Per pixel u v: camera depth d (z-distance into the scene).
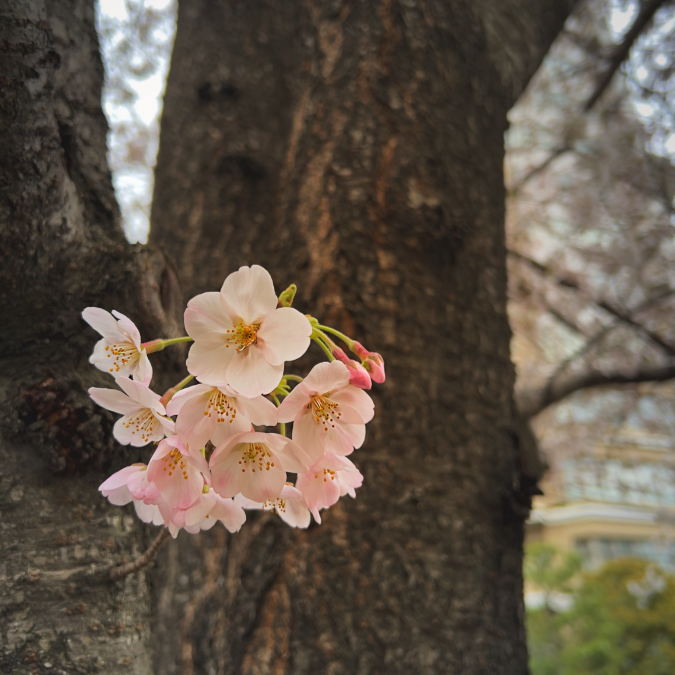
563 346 1.34
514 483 0.39
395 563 0.35
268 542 0.36
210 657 0.36
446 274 0.41
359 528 0.35
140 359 0.21
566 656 1.50
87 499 0.25
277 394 0.24
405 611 0.34
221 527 0.40
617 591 1.62
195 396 0.20
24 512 0.24
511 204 1.33
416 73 0.43
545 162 1.27
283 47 0.52
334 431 0.21
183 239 0.47
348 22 0.45
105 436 0.25
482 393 0.40
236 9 0.53
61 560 0.23
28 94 0.27
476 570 0.36
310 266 0.40
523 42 0.52
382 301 0.39
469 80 0.46
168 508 0.20
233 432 0.20
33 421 0.25
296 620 0.34
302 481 0.21
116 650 0.23
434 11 0.45
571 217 1.26
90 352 0.26
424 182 0.41
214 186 0.48
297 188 0.43
